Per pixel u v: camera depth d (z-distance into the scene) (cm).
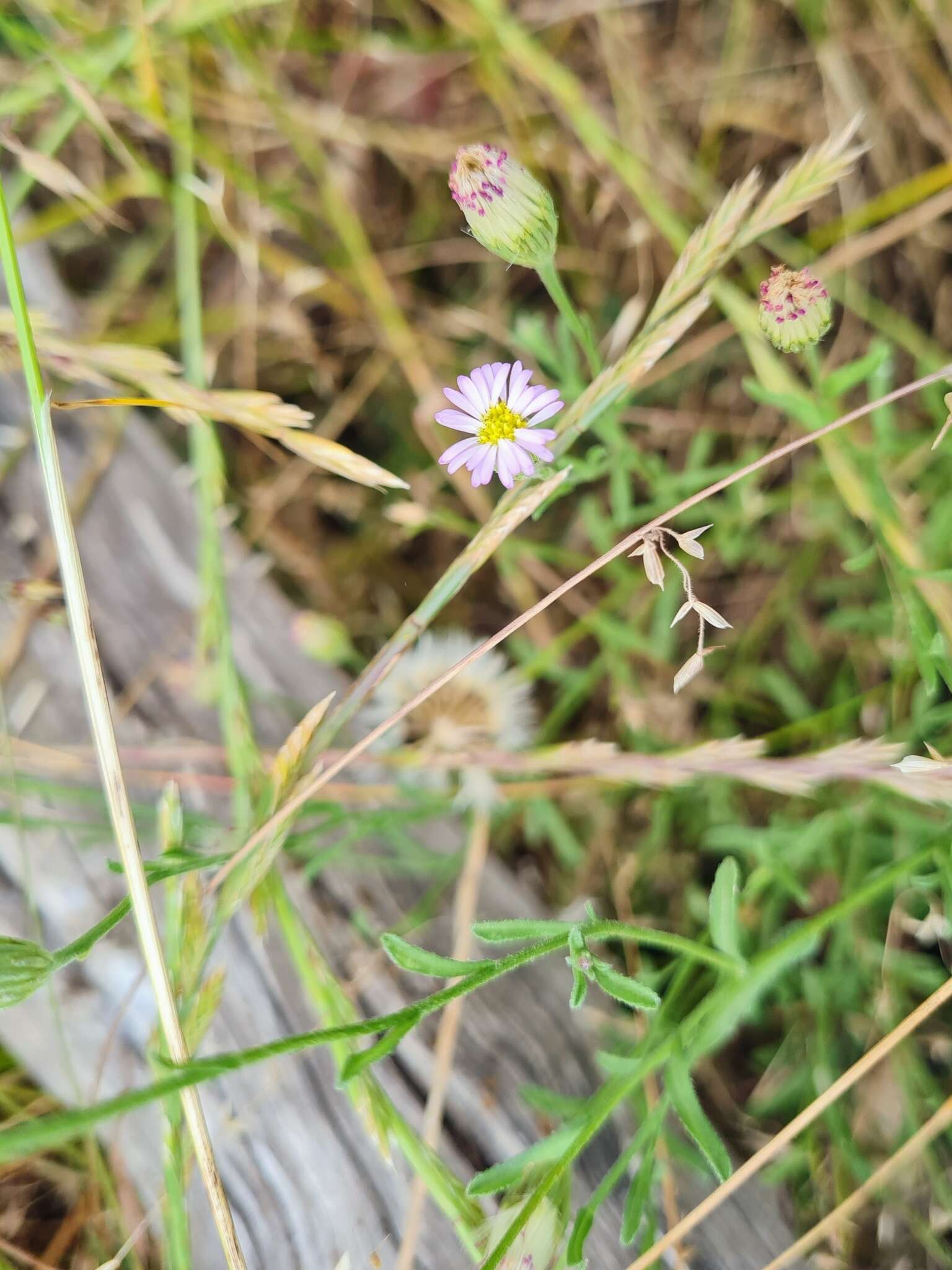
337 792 20
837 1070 20
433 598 17
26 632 21
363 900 20
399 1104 19
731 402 25
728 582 24
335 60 26
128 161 22
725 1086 21
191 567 22
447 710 21
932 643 18
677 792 22
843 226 24
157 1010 16
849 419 16
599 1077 19
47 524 22
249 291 26
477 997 20
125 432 23
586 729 24
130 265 25
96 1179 19
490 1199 18
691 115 25
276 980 19
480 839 20
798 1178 20
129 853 16
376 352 25
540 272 17
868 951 20
